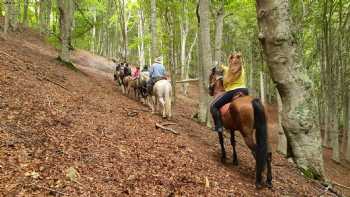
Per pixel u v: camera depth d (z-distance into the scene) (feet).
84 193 17.11
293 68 30.01
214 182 21.99
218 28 53.67
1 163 17.66
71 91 39.83
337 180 56.59
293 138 31.09
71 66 63.82
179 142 29.22
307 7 65.51
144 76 50.52
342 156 85.40
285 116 31.19
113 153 22.93
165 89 40.47
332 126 77.61
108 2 132.16
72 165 19.53
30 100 28.76
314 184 28.91
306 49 90.38
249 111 22.16
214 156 28.94
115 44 165.78
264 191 22.65
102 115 32.30
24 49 62.95
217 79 28.30
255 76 128.16
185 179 21.54
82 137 24.27
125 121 32.71
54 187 16.96
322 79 89.30
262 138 21.91
